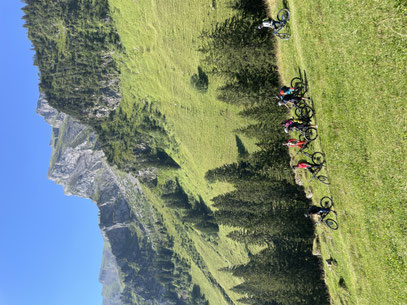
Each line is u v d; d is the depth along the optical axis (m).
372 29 13.74
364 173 16.23
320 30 18.30
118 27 85.19
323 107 19.17
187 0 58.78
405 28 11.97
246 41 37.81
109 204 176.00
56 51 107.25
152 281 162.38
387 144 14.23
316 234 31.95
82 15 93.06
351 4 14.89
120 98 96.56
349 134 16.98
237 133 55.75
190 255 111.12
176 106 73.12
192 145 71.38
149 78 81.00
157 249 130.50
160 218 126.75
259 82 38.31
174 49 67.25
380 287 16.67
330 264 24.73
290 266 42.78
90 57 97.00
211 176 62.97
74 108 106.50
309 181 26.95
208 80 59.56
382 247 15.83
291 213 38.66
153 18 71.69
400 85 12.81
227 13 48.06
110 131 106.06
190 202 87.50
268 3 33.22
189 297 110.94
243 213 57.50
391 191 14.47
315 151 21.81
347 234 19.16
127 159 103.06
